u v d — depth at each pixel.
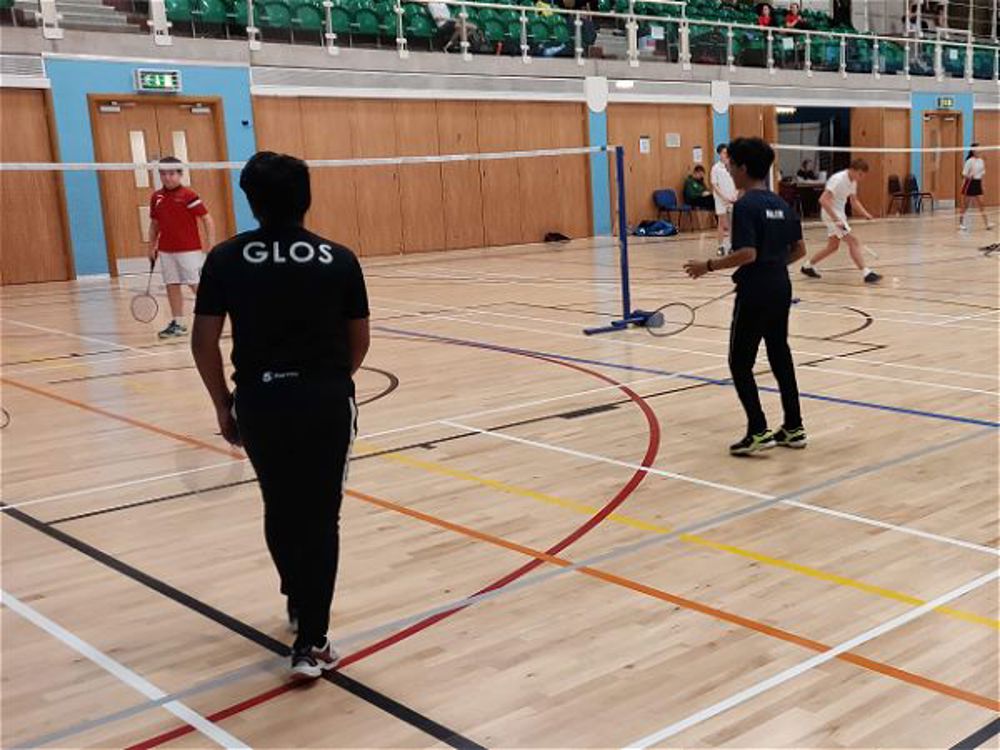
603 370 7.36
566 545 3.95
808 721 2.59
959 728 2.53
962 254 15.25
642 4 21.81
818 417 5.78
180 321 9.84
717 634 3.12
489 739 2.58
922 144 26.56
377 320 10.39
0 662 3.12
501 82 19.45
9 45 14.41
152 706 2.81
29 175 14.84
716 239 19.81
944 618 3.17
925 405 5.96
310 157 17.41
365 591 3.57
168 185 9.16
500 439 5.56
